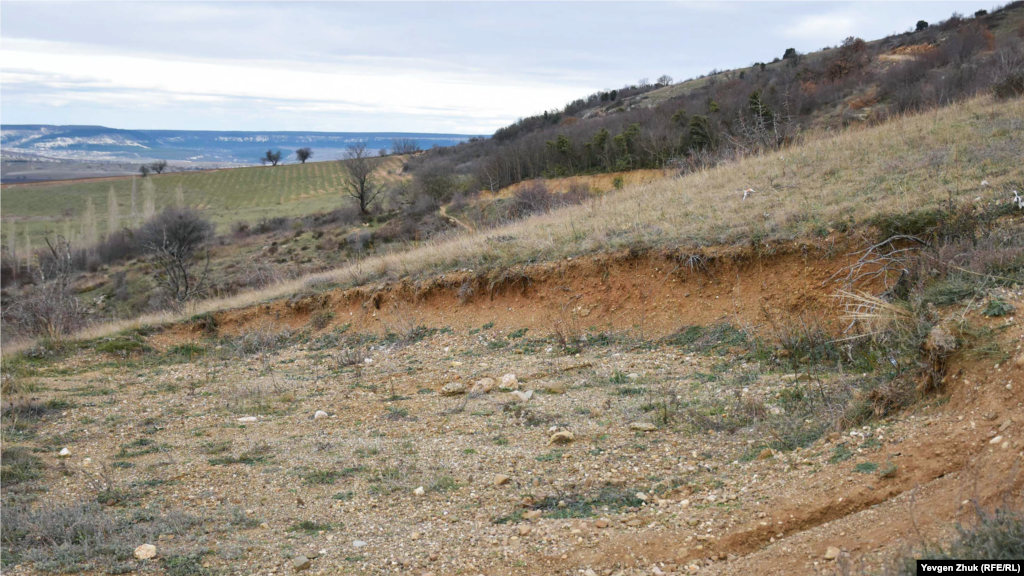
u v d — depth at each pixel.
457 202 42.19
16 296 19.23
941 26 65.81
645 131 40.41
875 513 3.50
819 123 28.94
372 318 12.48
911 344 5.10
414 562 3.68
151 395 8.79
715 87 57.00
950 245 6.85
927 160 10.38
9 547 3.94
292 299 13.87
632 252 10.18
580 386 7.46
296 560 3.68
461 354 9.94
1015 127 11.28
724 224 9.91
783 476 4.30
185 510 4.62
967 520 3.07
